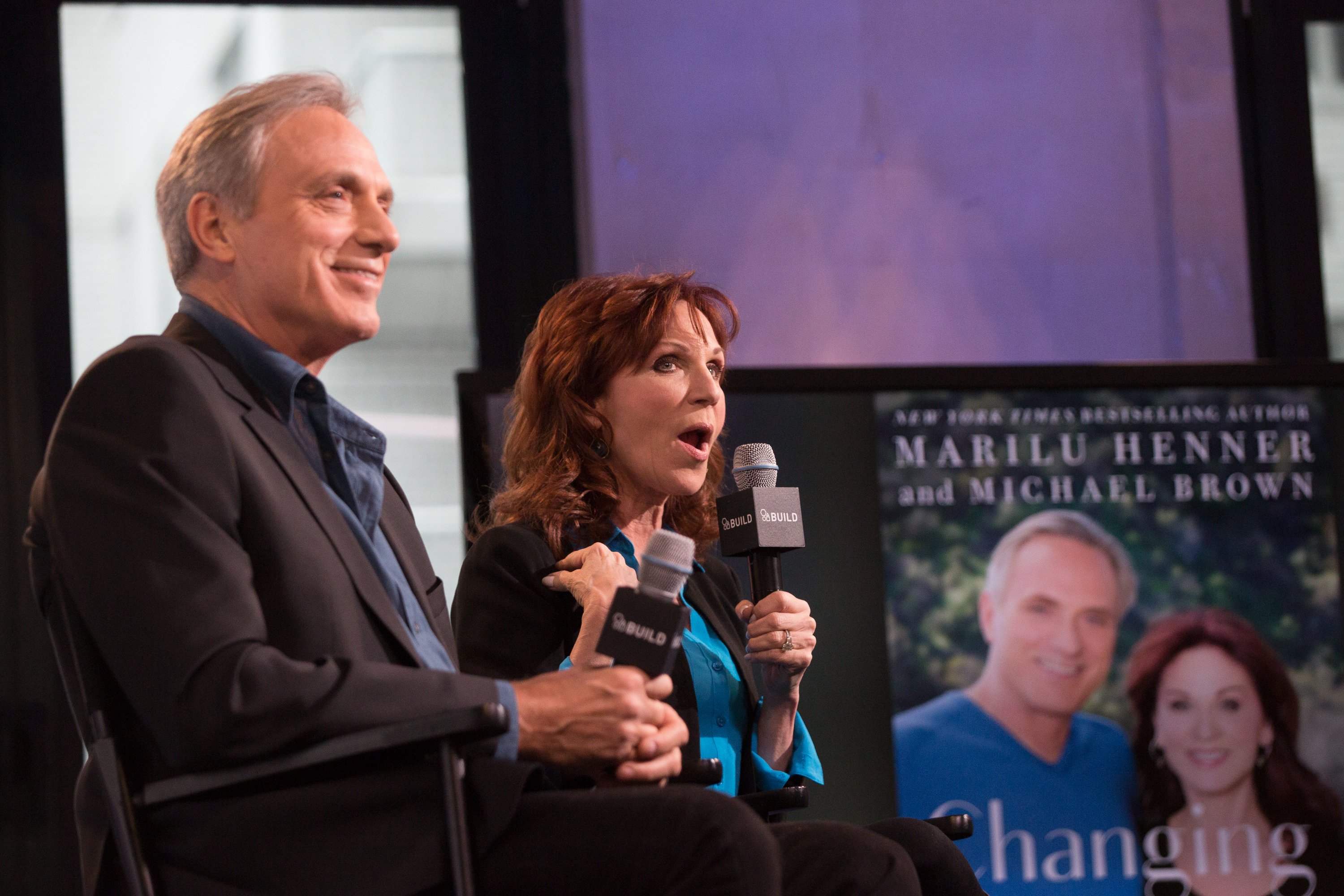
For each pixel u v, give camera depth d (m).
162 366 1.94
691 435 2.78
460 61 5.29
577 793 1.84
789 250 5.26
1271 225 5.46
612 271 5.16
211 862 1.80
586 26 5.25
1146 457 4.63
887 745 4.33
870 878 2.01
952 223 5.36
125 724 1.89
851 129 5.35
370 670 1.81
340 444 2.23
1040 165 5.42
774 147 5.30
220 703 1.72
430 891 1.80
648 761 2.01
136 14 5.13
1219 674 4.51
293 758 1.74
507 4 5.31
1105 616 4.51
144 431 1.88
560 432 2.78
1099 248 5.41
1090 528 4.56
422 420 5.08
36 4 5.03
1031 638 4.47
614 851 1.75
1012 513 4.54
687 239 5.21
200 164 2.18
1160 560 4.57
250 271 2.17
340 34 5.24
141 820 1.83
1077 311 5.36
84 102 5.07
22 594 4.72
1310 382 4.73
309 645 1.92
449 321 5.16
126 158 5.07
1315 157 5.54
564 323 2.85
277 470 2.01
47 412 4.86
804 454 4.47
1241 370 4.70
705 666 2.63
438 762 1.75
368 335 2.24
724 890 1.72
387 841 1.78
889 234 5.32
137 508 1.81
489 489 4.17
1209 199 5.46
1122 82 5.49
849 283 5.27
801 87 5.35
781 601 2.53
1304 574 4.63
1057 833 4.35
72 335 4.95
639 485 2.79
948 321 5.30
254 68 5.19
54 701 4.67
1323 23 5.61
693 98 5.28
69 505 1.83
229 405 2.01
